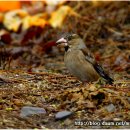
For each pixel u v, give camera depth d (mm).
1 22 20953
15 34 20219
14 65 15789
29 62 17234
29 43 18984
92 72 12250
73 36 12289
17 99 11281
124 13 20141
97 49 18141
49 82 12703
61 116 10289
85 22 19641
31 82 12625
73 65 12242
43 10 21453
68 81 12891
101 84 12328
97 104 10906
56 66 16312
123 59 16656
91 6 20750
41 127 9953
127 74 14938
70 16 20016
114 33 19062
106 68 15969
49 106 10992
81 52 12219
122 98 11000
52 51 18172
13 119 10172
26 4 21734
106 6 20672
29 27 20109
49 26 19875
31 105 10945
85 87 11492
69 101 11039
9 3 21453
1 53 16594
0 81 12453
